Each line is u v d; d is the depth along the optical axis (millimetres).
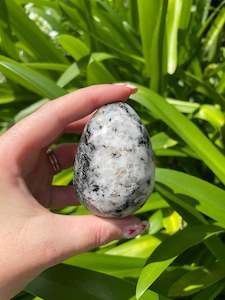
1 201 171
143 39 298
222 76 325
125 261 227
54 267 203
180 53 326
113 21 335
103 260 225
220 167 233
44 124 186
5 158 178
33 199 176
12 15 315
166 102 256
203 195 225
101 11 335
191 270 224
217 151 238
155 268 185
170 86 327
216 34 356
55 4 339
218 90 322
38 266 167
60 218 172
